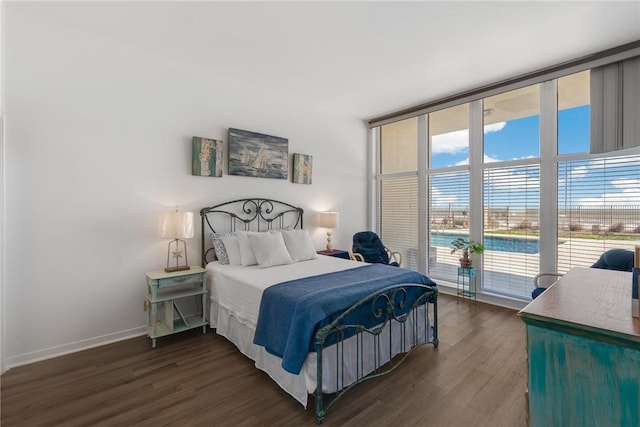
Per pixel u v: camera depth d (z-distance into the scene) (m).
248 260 3.22
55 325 2.57
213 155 3.49
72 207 2.64
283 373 2.07
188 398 1.99
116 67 2.87
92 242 2.75
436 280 4.58
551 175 3.44
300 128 4.43
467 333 2.99
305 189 4.52
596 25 2.55
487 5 2.31
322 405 1.80
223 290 2.90
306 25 2.60
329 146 4.85
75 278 2.66
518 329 3.08
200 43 2.90
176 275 2.84
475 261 4.08
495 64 3.28
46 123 2.52
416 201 4.84
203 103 3.45
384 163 5.36
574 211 3.32
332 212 4.54
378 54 3.08
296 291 2.21
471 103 4.10
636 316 0.88
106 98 2.81
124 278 2.92
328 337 1.94
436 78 3.66
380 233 5.41
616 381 0.78
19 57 2.40
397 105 4.66
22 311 2.42
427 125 4.67
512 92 3.76
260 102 3.96
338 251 4.59
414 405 1.91
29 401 1.94
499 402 1.94
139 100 3.00
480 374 2.26
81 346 2.69
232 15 2.46
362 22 2.55
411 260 4.91
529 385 0.92
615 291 1.18
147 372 2.30
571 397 0.84
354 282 2.46
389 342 2.41
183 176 3.31
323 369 1.92
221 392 2.05
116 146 2.87
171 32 2.72
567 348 0.85
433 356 2.54
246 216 3.85
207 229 3.49
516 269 3.75
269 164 4.01
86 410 1.86
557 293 1.16
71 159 2.64
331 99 4.41
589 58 3.04
